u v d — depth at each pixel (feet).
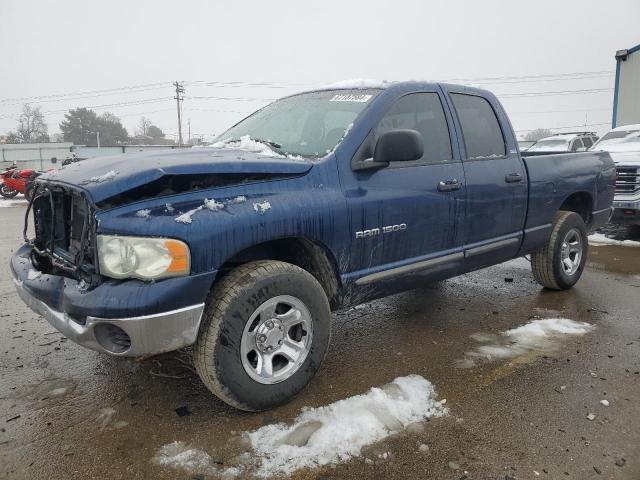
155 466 8.14
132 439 8.85
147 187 8.29
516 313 15.29
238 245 8.80
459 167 12.82
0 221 39.24
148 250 8.05
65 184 9.10
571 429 9.11
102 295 8.07
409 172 11.62
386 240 11.19
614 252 24.38
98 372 11.37
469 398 10.18
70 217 9.61
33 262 10.57
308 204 9.71
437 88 13.02
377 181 10.97
